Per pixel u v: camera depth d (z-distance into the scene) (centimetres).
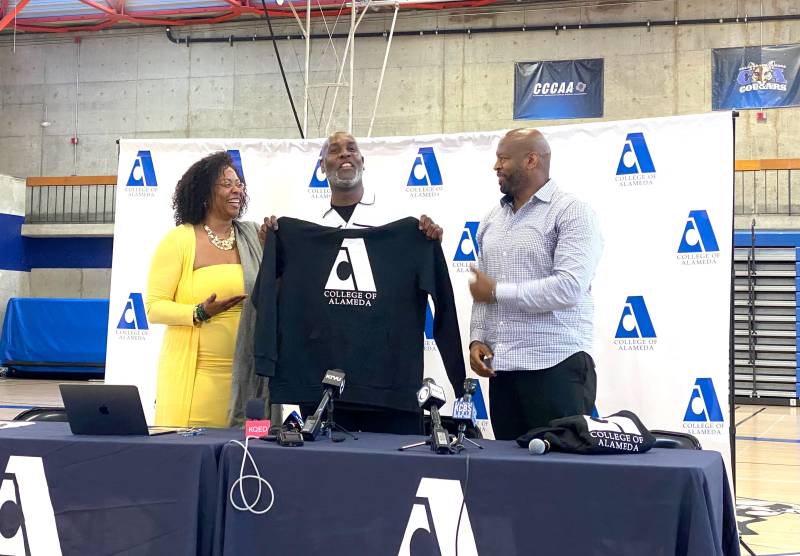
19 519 243
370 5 1029
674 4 1236
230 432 271
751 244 1082
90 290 1404
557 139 393
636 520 203
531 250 291
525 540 210
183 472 233
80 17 1357
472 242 402
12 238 1383
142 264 432
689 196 377
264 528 229
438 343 295
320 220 416
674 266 378
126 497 236
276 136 1373
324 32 1355
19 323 1202
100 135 1441
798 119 1195
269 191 421
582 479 208
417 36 1327
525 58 1288
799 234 1066
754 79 1204
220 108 1394
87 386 250
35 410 343
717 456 229
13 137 1469
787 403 1070
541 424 284
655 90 1239
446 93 1317
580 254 279
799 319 1066
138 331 430
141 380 429
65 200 1440
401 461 221
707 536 197
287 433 239
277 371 291
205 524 234
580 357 285
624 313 384
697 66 1225
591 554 205
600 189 388
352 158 321
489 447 242
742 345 1085
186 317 304
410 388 289
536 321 285
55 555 239
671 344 378
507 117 1294
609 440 225
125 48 1434
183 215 329
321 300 292
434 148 407
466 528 214
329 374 262
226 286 318
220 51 1397
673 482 201
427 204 407
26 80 1468
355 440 254
